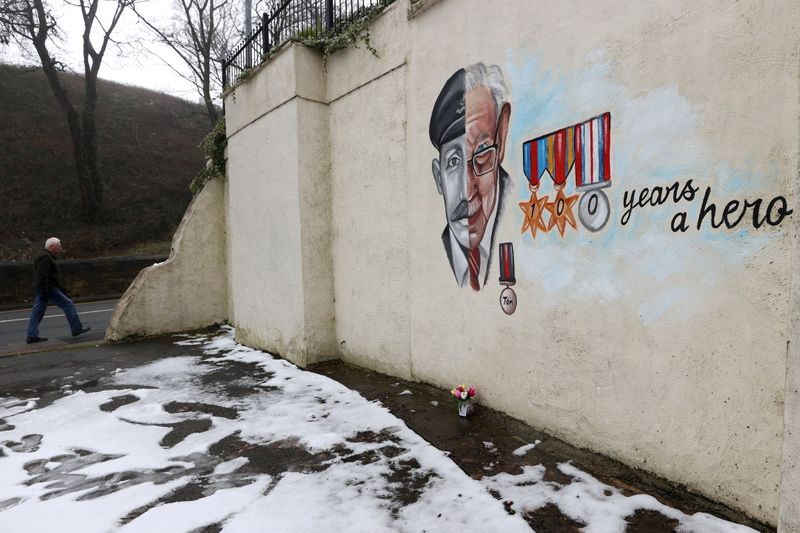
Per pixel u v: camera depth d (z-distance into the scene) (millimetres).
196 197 8719
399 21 4680
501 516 2564
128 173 27688
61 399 5012
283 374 5555
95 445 3758
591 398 3137
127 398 4953
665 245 2670
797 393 1637
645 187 2750
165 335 8352
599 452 3102
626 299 2891
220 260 8883
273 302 6402
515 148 3574
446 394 4387
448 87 4172
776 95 2201
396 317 4977
